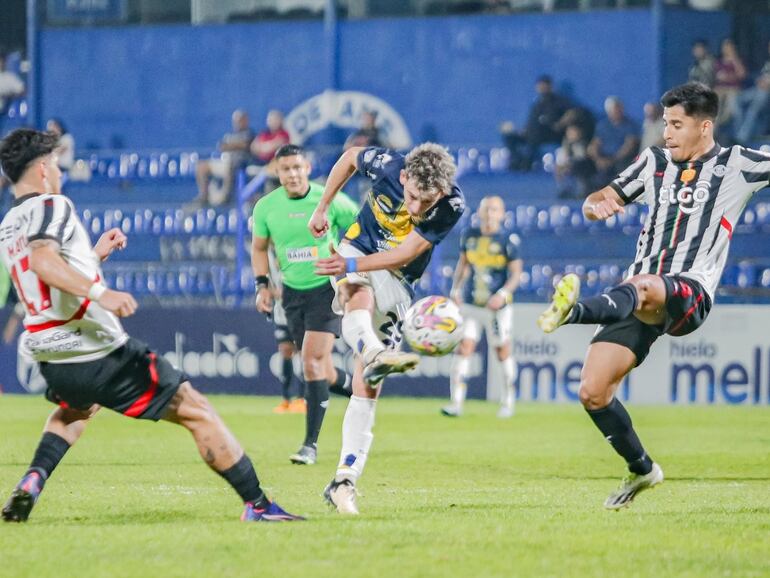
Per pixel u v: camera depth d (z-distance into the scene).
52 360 23.94
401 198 28.53
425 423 56.22
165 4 87.81
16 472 36.09
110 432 51.62
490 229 59.59
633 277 26.48
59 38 88.50
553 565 20.52
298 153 40.53
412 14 84.38
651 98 80.06
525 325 68.56
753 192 27.91
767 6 80.31
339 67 85.00
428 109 83.69
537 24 81.81
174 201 83.00
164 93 87.62
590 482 35.16
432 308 26.45
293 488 33.06
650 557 21.34
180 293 76.38
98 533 23.56
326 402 40.22
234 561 20.69
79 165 84.25
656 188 27.97
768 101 77.31
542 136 78.25
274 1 86.31
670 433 51.28
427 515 26.89
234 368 71.31
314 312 40.56
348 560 20.77
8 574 19.70
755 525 25.28
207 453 24.69
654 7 79.69
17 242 23.72
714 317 66.75
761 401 66.38
